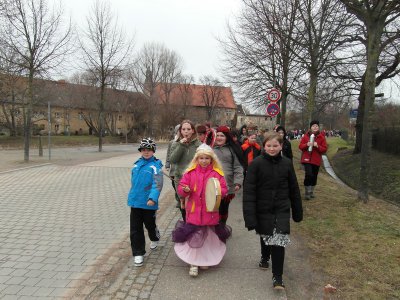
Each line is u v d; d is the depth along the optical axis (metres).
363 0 7.72
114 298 3.80
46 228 6.36
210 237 4.57
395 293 3.96
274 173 4.03
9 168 14.37
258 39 16.14
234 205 8.29
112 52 25.56
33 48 15.99
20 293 3.91
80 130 67.94
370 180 16.48
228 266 4.62
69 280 4.24
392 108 30.59
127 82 50.03
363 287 4.11
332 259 4.90
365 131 8.04
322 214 7.10
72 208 7.86
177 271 4.48
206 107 86.50
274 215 4.01
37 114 46.66
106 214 7.39
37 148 30.59
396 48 14.98
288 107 25.30
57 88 54.59
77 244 5.53
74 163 16.91
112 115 56.44
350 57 14.63
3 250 5.24
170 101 67.31
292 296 3.92
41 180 11.48
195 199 4.52
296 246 5.42
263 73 18.47
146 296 3.84
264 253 4.50
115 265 4.68
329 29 12.20
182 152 5.55
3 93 30.41
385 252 5.08
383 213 7.29
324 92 19.61
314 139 8.32
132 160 19.14
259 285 4.10
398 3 7.38
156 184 4.73
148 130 56.41
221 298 3.79
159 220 6.93
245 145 8.17
